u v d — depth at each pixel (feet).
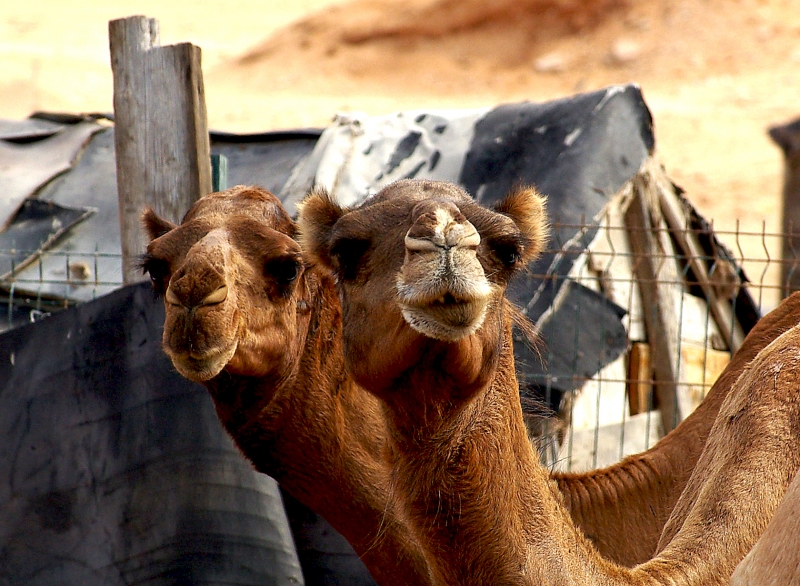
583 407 101.50
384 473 66.13
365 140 111.24
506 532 45.03
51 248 112.27
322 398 66.64
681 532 48.34
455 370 42.45
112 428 73.00
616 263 105.60
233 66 508.94
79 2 640.58
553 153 101.55
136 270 83.51
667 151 347.56
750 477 48.75
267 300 62.64
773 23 456.86
